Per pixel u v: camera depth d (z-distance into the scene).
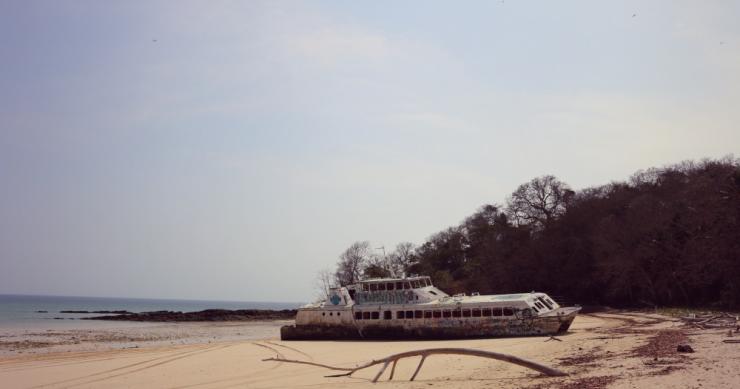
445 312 46.34
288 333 52.12
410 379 22.12
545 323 42.44
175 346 51.25
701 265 60.00
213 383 25.11
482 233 112.12
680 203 71.00
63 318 122.56
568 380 18.03
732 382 15.12
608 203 86.31
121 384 26.16
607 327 45.53
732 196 58.06
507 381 19.09
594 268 82.00
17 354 44.88
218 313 136.50
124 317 127.06
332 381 23.19
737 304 57.53
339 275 111.88
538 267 87.06
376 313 49.16
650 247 70.25
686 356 20.92
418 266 115.19
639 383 16.11
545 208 97.50
